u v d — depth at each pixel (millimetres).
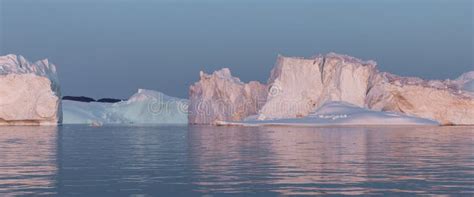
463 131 137000
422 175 46031
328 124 184250
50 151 73188
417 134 120562
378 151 70625
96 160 59875
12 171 49594
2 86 199000
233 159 60469
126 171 49656
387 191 38219
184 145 86000
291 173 47688
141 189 39562
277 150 73312
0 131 145125
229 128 172500
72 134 129375
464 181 42531
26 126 194375
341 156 63406
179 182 42656
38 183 42250
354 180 43312
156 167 52781
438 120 198250
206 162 57312
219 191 38594
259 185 41031
